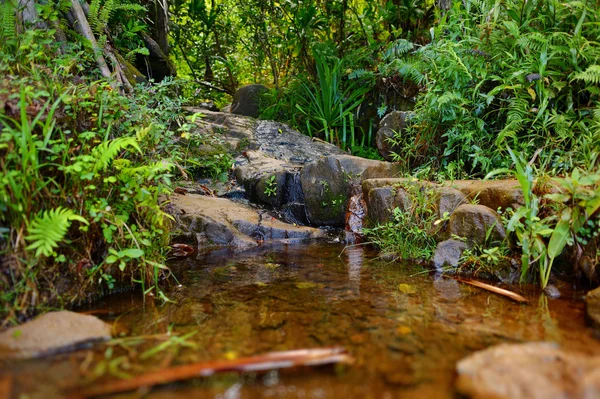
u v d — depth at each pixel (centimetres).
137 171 204
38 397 98
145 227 218
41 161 175
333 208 378
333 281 219
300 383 105
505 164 300
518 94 300
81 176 173
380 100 557
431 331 143
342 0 632
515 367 104
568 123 271
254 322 155
